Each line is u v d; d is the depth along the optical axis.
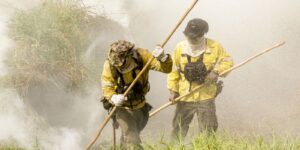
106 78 8.61
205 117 9.70
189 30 9.47
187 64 9.66
